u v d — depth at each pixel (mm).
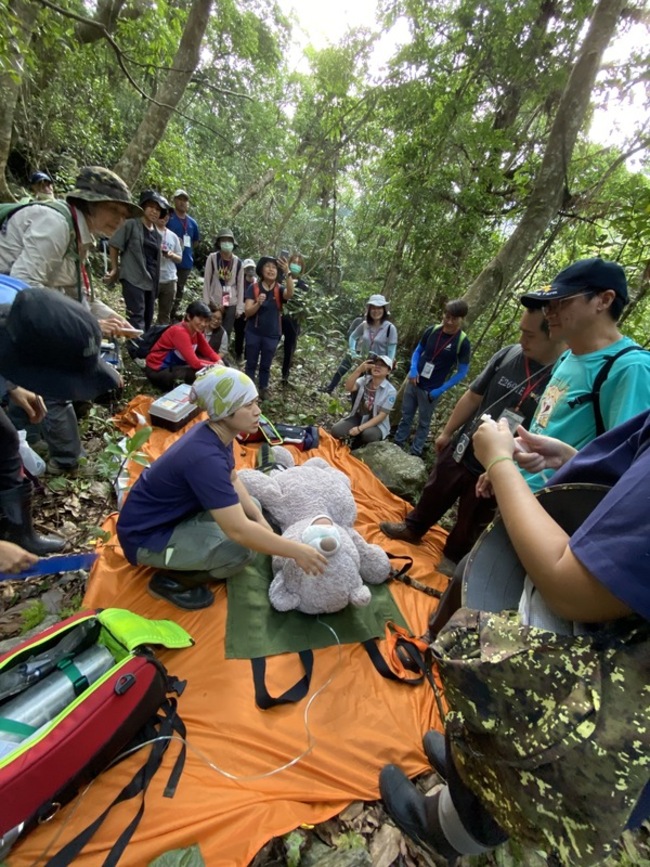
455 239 6164
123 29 5047
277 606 2141
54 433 2629
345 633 2129
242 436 3695
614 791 711
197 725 1646
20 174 6703
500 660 819
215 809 1393
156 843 1285
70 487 2701
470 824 1126
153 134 6219
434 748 1659
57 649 1499
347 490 2736
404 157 6594
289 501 2576
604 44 3480
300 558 1891
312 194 10844
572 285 1439
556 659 768
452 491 2688
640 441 822
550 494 936
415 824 1392
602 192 4297
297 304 5383
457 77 6254
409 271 7262
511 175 6074
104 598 2104
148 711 1503
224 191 11117
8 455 1843
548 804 796
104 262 6355
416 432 4488
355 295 9188
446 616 2059
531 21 5176
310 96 10250
